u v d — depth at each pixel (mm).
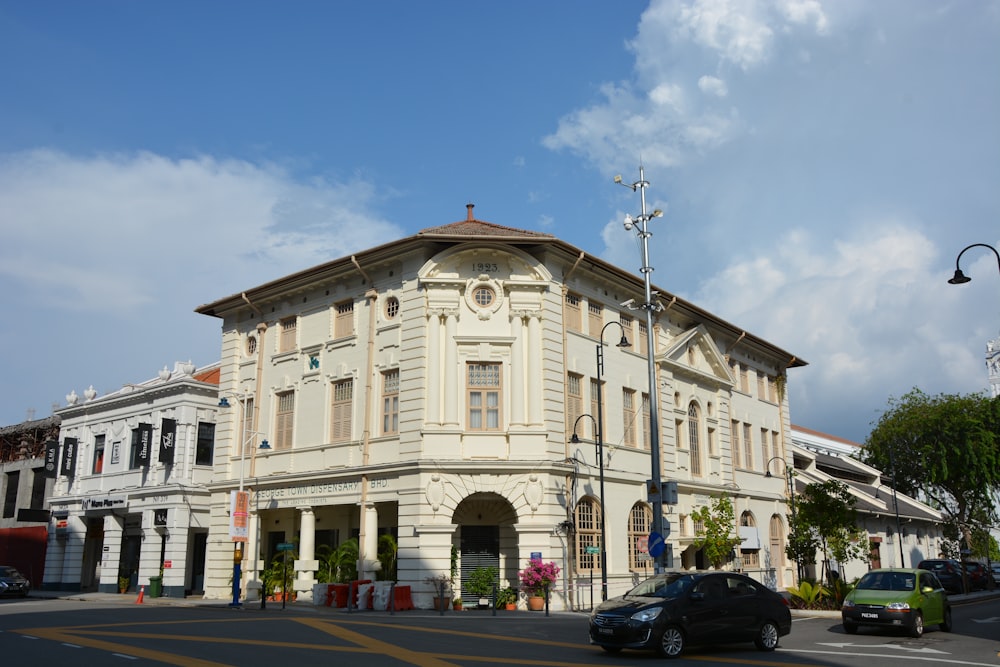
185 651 16219
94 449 49281
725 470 42781
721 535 37406
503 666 14672
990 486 66125
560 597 29750
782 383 52281
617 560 33781
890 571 24000
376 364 32812
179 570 41625
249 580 35344
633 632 16391
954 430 66062
